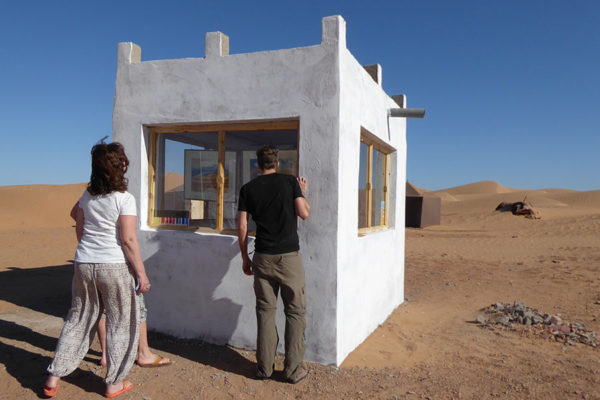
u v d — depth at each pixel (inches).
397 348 179.8
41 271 354.6
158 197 193.9
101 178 119.1
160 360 149.9
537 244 589.9
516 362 164.1
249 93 167.3
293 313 139.8
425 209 894.4
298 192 138.9
